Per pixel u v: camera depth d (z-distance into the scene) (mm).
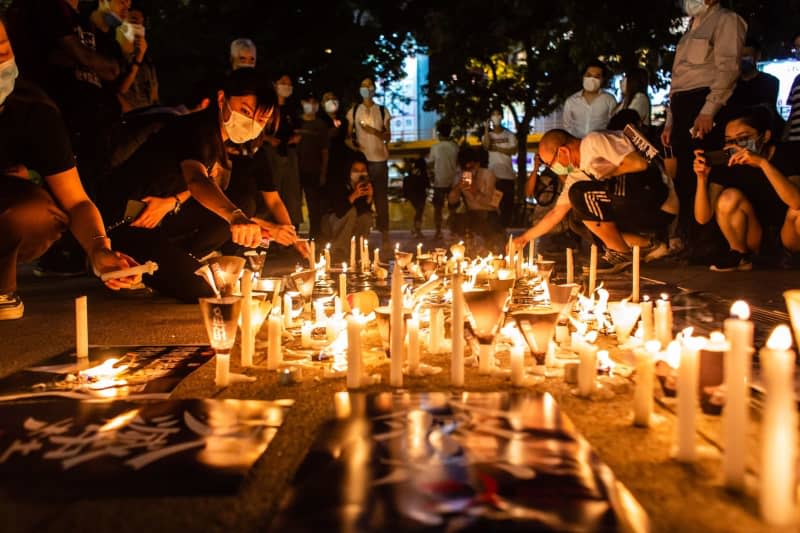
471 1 17578
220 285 3746
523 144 18734
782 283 5816
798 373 2736
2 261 4332
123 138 5680
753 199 6715
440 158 13695
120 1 6895
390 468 1828
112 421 2277
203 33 17047
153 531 1601
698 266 7270
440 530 1506
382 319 3082
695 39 7383
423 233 16406
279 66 17031
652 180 6949
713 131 7422
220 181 5086
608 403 2500
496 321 2830
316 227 10461
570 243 9758
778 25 13234
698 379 2367
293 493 1690
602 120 8891
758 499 1723
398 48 19609
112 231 4898
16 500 1745
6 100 3785
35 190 4250
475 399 2420
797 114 7215
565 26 16438
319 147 10148
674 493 1767
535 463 1854
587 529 1510
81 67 6207
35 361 3244
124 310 4797
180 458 1967
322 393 2641
